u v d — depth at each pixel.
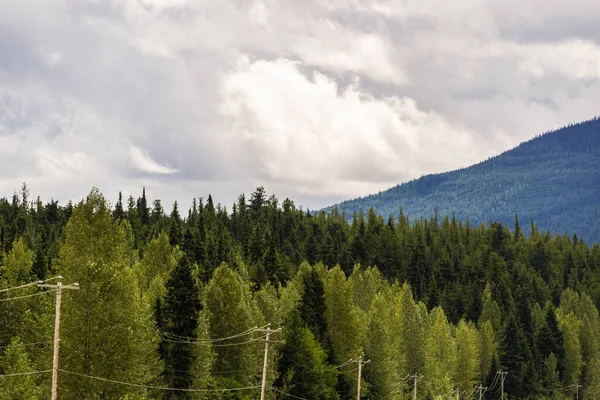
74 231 70.38
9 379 60.00
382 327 114.94
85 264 65.31
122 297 65.38
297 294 116.88
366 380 112.88
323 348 107.75
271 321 99.94
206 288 93.00
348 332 111.56
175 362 81.00
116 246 71.62
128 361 64.44
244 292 102.25
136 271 98.94
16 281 90.81
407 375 126.12
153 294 86.69
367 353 113.25
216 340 84.50
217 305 89.75
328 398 101.19
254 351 92.62
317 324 109.88
